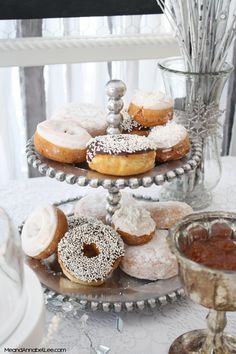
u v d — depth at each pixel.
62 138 0.89
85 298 0.82
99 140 0.88
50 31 1.48
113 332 0.79
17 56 1.46
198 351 0.74
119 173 0.85
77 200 1.08
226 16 1.03
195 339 0.76
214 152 1.11
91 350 0.75
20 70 1.50
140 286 0.85
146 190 1.17
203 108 1.07
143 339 0.78
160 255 0.86
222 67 1.07
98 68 1.55
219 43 1.04
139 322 0.81
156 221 0.94
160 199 1.13
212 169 1.11
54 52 1.47
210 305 0.69
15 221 1.03
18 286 0.64
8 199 1.11
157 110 0.97
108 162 0.84
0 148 1.58
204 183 1.11
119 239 0.87
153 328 0.80
